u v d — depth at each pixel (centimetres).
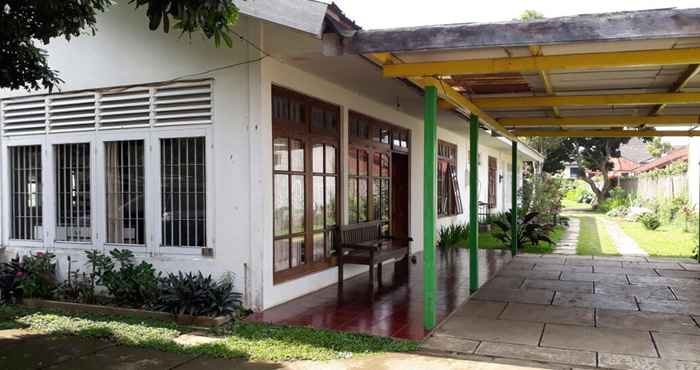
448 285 854
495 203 2253
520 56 548
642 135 1127
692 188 2094
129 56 731
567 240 1570
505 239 1374
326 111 840
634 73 663
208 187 693
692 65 611
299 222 768
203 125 695
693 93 750
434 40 503
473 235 825
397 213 1202
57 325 623
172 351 535
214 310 633
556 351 528
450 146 1551
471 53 538
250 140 667
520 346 544
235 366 493
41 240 804
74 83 764
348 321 629
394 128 1118
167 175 720
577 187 4881
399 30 512
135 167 744
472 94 805
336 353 522
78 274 763
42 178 800
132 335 580
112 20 737
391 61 574
